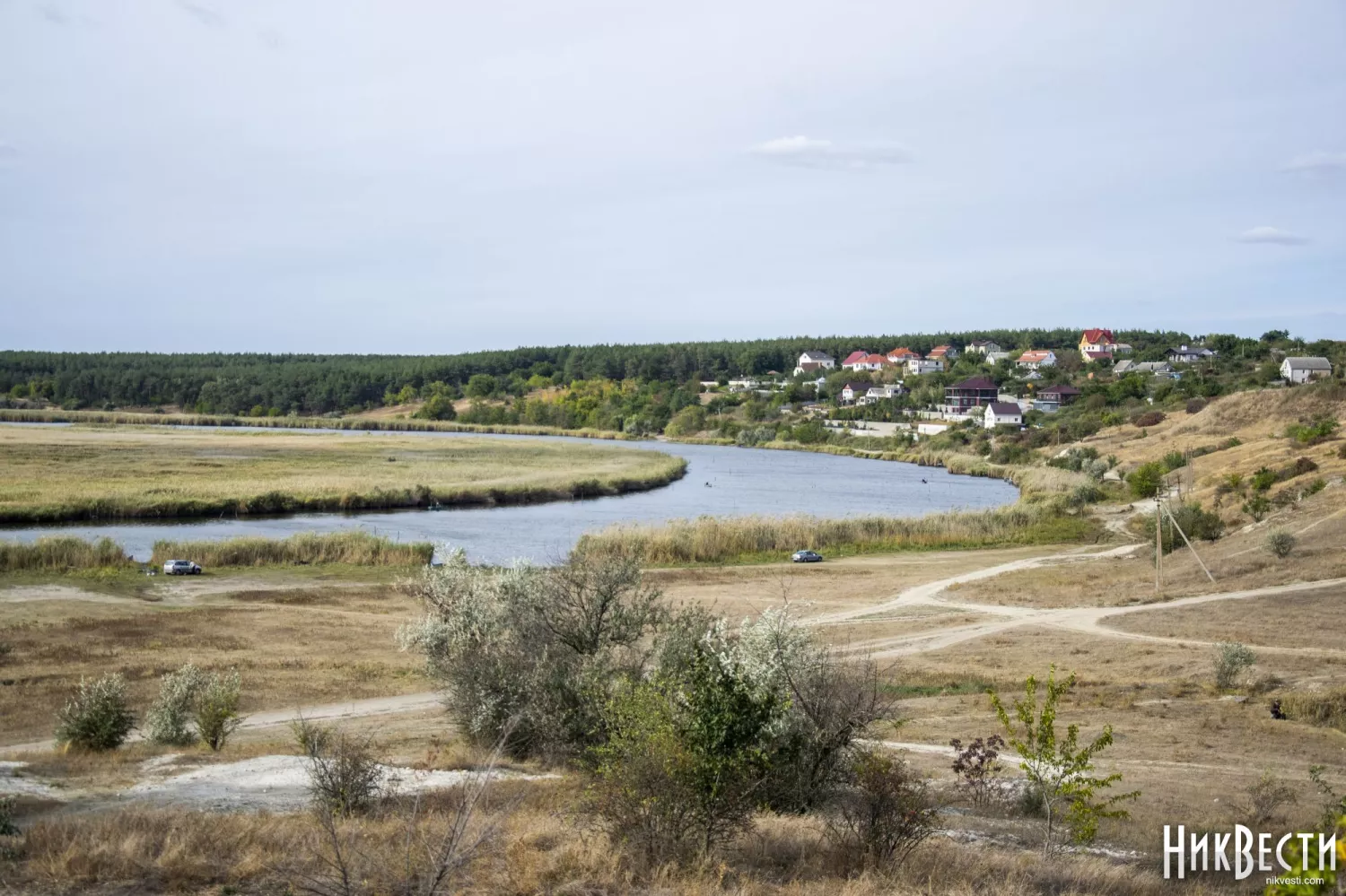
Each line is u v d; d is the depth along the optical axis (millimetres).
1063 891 13812
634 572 26828
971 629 48438
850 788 18812
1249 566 57781
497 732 23844
